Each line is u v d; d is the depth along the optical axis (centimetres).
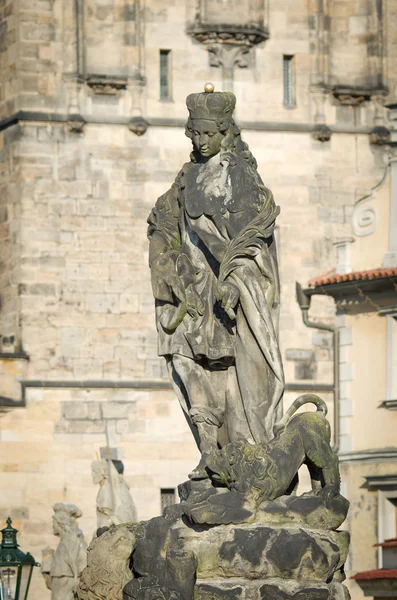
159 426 9644
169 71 9950
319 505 2678
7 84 9869
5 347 9712
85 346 9688
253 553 2620
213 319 2812
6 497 9444
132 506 8025
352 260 8456
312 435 2717
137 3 9906
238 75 10031
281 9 10094
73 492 9538
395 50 10206
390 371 8238
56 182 9775
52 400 9562
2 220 9825
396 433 8169
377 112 10144
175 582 2600
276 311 2812
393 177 8312
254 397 2780
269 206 2814
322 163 10094
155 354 9731
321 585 2628
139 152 9869
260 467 2669
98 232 9781
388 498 8100
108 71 9862
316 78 10094
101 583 2692
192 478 2756
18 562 3988
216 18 9956
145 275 9781
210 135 2839
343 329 8444
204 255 2844
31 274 9700
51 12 9825
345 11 10181
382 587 7638
